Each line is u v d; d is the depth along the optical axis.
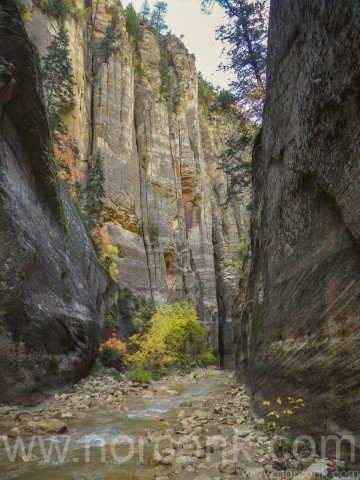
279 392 7.34
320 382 5.48
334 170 5.56
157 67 63.50
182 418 9.36
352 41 4.81
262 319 9.98
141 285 40.00
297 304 6.91
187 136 61.88
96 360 19.11
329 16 5.48
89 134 44.69
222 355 51.03
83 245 21.23
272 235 9.63
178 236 51.31
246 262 19.41
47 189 14.82
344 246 5.35
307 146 6.63
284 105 8.20
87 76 48.88
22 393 10.25
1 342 9.97
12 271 10.30
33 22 38.56
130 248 41.09
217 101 23.92
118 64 52.25
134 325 29.19
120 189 43.59
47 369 11.84
